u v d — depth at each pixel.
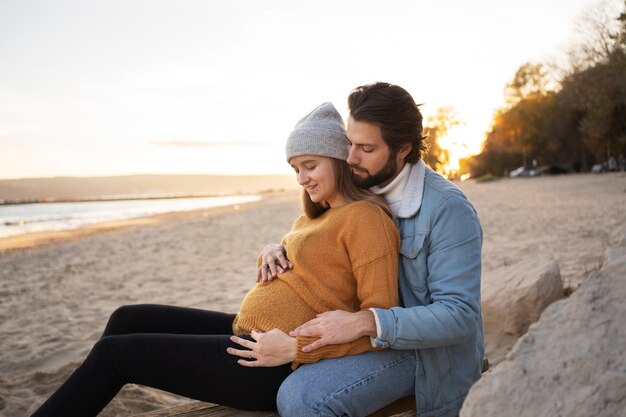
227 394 1.81
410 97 1.85
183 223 22.16
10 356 4.21
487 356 3.33
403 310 1.72
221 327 2.17
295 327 1.88
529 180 42.94
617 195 16.77
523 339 1.32
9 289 7.75
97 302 6.38
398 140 1.82
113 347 1.73
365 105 1.81
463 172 72.31
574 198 17.00
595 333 1.26
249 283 7.00
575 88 33.91
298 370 1.76
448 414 1.86
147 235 16.81
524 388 1.20
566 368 1.21
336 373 1.72
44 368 3.91
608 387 1.14
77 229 22.84
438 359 1.82
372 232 1.81
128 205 70.38
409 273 1.88
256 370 1.80
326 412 1.67
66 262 10.94
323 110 2.00
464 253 1.79
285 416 1.71
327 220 1.93
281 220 19.28
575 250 6.42
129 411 2.99
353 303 1.94
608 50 28.08
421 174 1.93
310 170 1.96
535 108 54.12
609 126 36.53
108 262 10.38
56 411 1.66
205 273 8.20
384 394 1.79
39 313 5.91
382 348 1.81
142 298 6.46
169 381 1.78
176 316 2.14
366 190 1.97
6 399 3.12
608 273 1.40
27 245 16.19
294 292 1.93
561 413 1.13
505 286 3.69
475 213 1.87
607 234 7.48
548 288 3.53
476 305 1.77
